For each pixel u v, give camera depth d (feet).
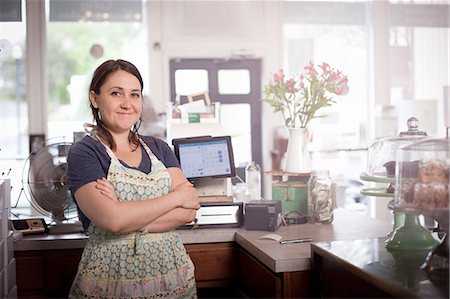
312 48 18.65
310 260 6.63
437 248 5.18
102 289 6.17
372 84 18.95
